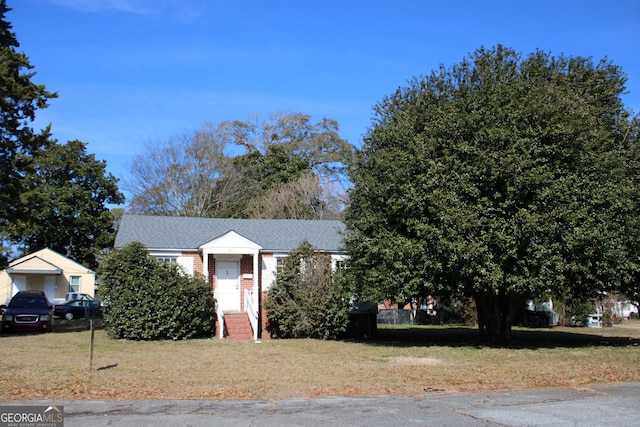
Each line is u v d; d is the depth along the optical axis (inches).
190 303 883.4
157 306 852.0
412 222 708.7
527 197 685.3
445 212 667.4
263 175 2033.7
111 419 324.8
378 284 750.5
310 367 558.9
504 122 700.7
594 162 707.4
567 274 716.0
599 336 1007.6
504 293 788.0
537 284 667.4
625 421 321.4
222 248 976.3
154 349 728.3
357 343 842.2
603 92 925.8
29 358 609.3
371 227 777.6
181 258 1013.8
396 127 793.6
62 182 2036.2
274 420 323.9
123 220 1100.5
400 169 721.0
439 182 696.4
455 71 832.9
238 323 951.0
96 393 401.7
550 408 358.0
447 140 722.2
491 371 527.8
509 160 657.6
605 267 708.0
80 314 1459.2
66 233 1998.0
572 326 1405.0
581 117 735.1
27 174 944.9
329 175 2086.6
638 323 1678.2
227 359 625.6
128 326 842.8
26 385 428.1
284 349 745.0
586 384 456.1
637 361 604.7
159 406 361.7
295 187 1884.8
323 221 1246.3
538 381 465.7
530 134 691.4
